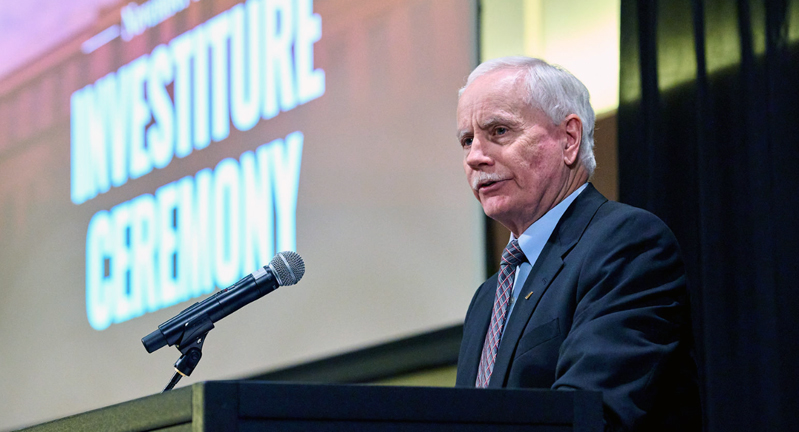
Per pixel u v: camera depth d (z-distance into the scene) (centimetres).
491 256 593
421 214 621
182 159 761
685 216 506
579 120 304
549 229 296
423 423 181
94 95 847
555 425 193
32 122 898
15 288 875
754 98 474
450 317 599
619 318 240
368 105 657
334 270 660
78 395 799
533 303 269
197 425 164
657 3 533
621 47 547
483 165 299
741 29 486
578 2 620
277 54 716
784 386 438
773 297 448
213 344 721
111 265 797
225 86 744
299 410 171
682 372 252
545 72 304
